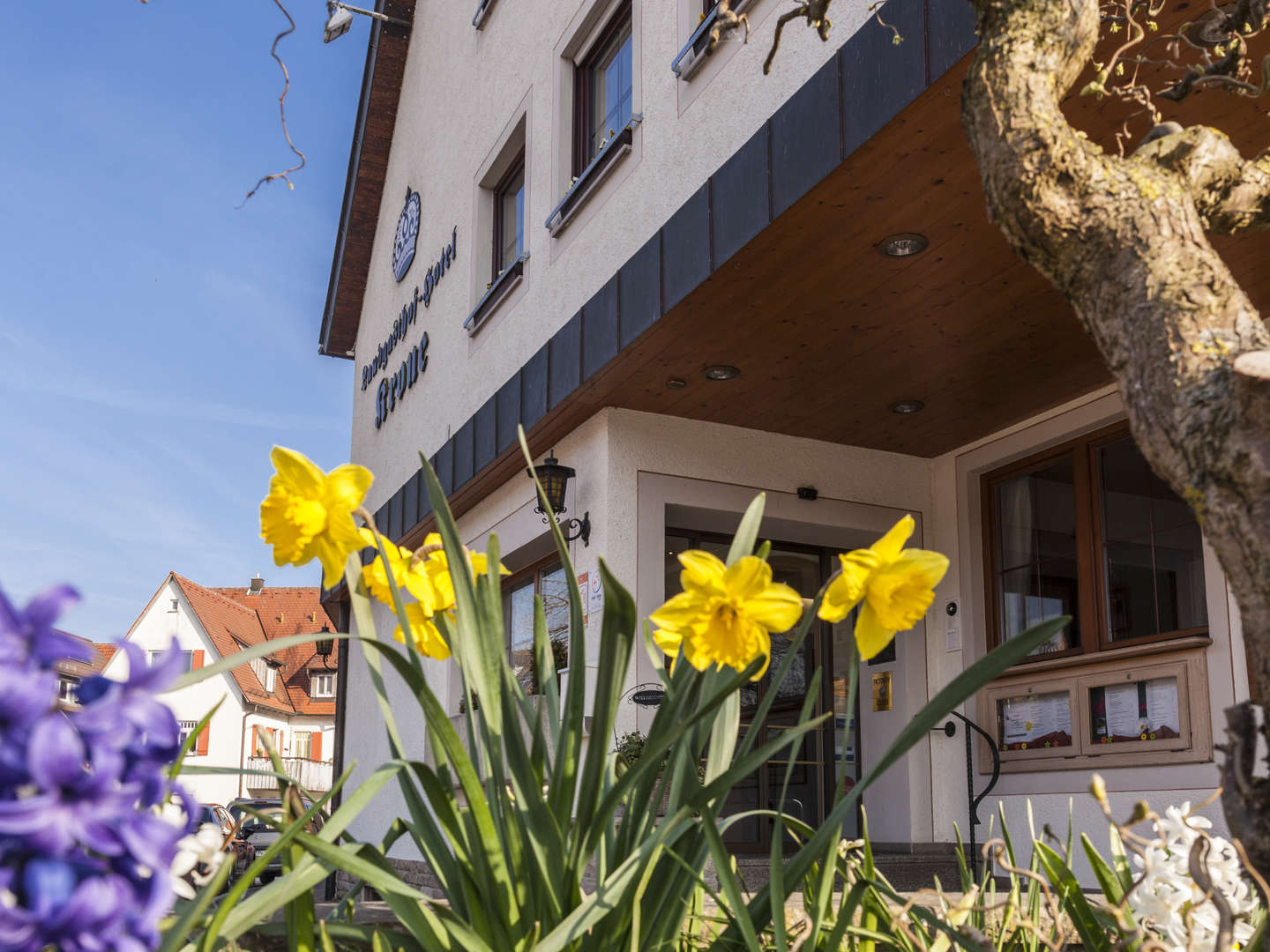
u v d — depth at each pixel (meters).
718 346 5.73
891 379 6.14
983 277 4.96
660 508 6.68
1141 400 1.21
